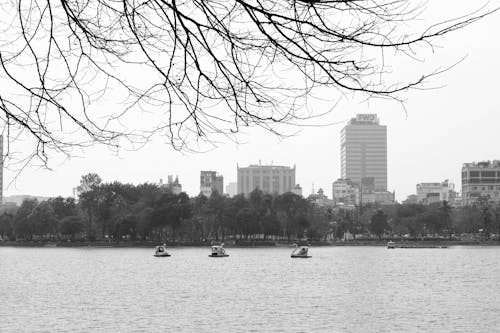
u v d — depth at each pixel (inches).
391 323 1654.8
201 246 7017.7
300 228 6929.1
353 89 231.5
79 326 1603.1
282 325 1616.6
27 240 7145.7
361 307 1939.0
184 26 235.5
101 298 2164.1
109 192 6520.7
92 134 249.6
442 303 2044.8
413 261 4522.6
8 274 3235.7
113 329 1565.0
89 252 5816.9
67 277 3048.7
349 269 3659.0
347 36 225.0
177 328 1576.0
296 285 2647.6
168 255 5054.1
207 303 2033.7
